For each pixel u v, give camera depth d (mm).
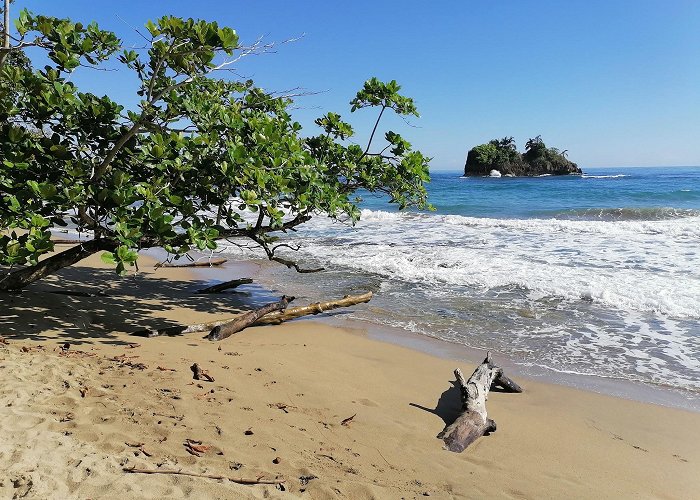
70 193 4992
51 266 6336
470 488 3342
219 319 7527
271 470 3182
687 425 4645
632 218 20672
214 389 4438
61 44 5176
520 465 3770
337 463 3424
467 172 89562
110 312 7312
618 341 6859
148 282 9945
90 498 2576
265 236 6988
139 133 6035
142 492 2684
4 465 2762
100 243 6016
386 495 3096
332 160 8523
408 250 13273
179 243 5770
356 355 6215
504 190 41000
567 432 4438
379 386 5172
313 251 13688
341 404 4512
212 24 4816
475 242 14297
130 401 3939
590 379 5715
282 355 5875
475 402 4586
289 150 6410
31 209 5105
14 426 3250
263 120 6609
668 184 46906
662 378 5719
